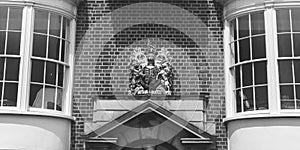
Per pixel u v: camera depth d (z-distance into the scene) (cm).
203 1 971
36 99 855
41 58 873
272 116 816
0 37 857
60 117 859
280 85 846
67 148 872
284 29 870
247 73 889
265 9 881
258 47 884
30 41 862
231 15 928
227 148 884
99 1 973
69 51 929
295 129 805
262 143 816
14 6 870
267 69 857
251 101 871
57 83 891
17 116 815
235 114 886
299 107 833
